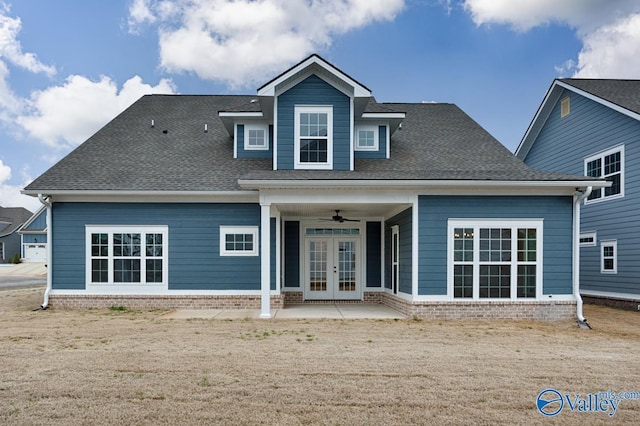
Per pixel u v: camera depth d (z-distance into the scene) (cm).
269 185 1058
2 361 665
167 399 512
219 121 1642
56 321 1021
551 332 948
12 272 3303
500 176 1092
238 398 517
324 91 1271
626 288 1417
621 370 647
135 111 1683
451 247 1092
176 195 1225
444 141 1512
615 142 1474
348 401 511
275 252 1252
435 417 470
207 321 1030
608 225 1503
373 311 1230
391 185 1068
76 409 482
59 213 1229
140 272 1232
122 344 780
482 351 756
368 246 1473
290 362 666
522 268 1097
